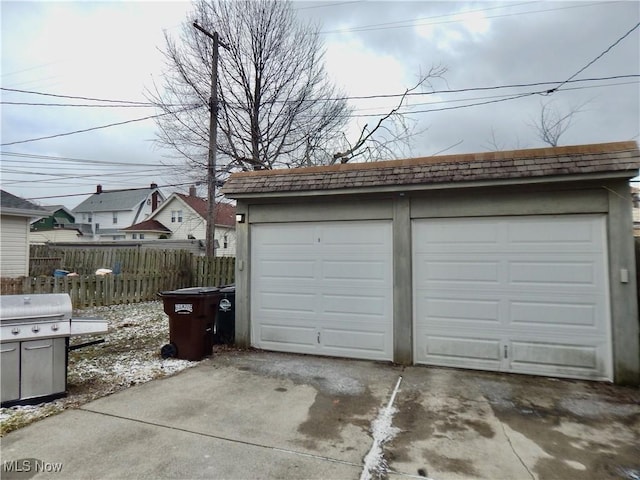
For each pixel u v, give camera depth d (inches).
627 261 185.3
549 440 132.6
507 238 205.3
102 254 548.7
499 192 205.5
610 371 188.2
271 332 251.1
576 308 193.8
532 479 109.7
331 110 655.1
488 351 207.0
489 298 207.5
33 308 160.2
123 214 1531.7
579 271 193.6
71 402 162.9
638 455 122.7
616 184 187.5
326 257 240.4
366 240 232.1
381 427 142.4
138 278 454.9
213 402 164.9
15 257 506.9
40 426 139.6
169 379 194.4
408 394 174.9
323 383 189.3
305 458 120.3
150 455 120.7
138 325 328.8
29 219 527.8
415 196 220.2
